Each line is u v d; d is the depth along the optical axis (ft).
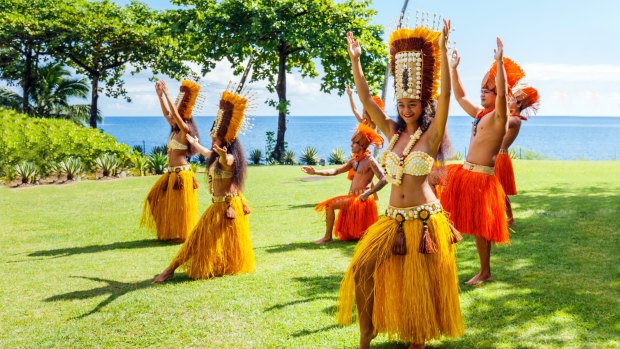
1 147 52.65
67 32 94.22
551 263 17.42
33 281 18.28
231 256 18.06
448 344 11.75
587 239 20.42
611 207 27.32
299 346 12.00
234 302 15.02
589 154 261.65
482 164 16.12
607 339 11.50
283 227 26.96
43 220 30.94
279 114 95.96
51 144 55.62
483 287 15.39
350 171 23.85
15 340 13.01
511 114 22.44
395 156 11.51
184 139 24.64
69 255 22.39
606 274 15.97
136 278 18.48
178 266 18.17
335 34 87.20
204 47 93.15
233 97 18.45
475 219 15.70
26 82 105.19
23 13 98.53
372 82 95.61
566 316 12.86
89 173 56.75
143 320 13.94
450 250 11.41
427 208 11.30
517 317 12.98
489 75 16.69
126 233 27.09
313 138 439.63
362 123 23.13
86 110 119.03
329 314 13.85
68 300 16.05
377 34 92.89
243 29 85.30
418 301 10.88
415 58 11.28
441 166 11.73
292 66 107.24
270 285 16.65
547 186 38.14
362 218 22.97
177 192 24.72
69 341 12.82
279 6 87.20
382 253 11.15
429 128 11.38
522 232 22.13
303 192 40.06
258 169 65.92
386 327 11.21
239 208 18.39
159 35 94.68
